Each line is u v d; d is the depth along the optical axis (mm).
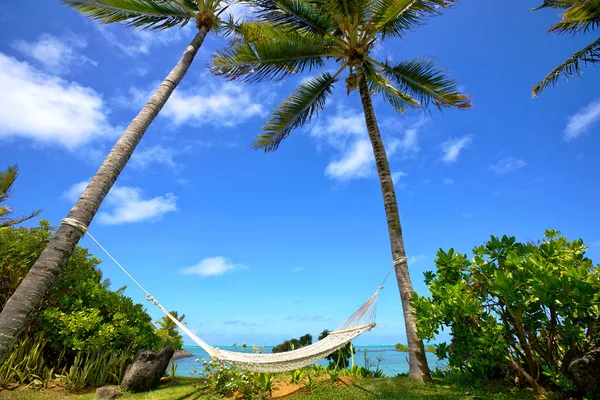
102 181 5500
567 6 11969
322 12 8578
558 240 5777
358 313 7312
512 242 6328
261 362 5668
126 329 9727
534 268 5129
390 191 8055
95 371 8633
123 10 7758
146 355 8398
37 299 4391
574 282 4738
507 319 5719
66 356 9289
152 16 8148
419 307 6301
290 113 9883
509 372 5938
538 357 5711
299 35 9266
